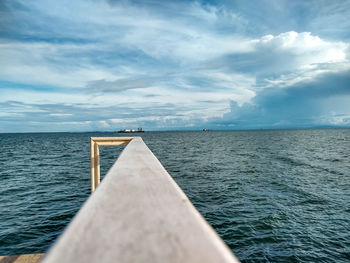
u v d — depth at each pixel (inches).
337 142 2365.9
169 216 27.4
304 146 1882.4
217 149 1616.6
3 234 305.3
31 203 429.7
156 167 63.2
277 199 457.7
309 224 343.3
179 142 2536.9
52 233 309.6
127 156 85.8
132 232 22.5
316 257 263.4
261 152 1400.1
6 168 837.2
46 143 2645.2
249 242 294.2
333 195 486.3
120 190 39.6
